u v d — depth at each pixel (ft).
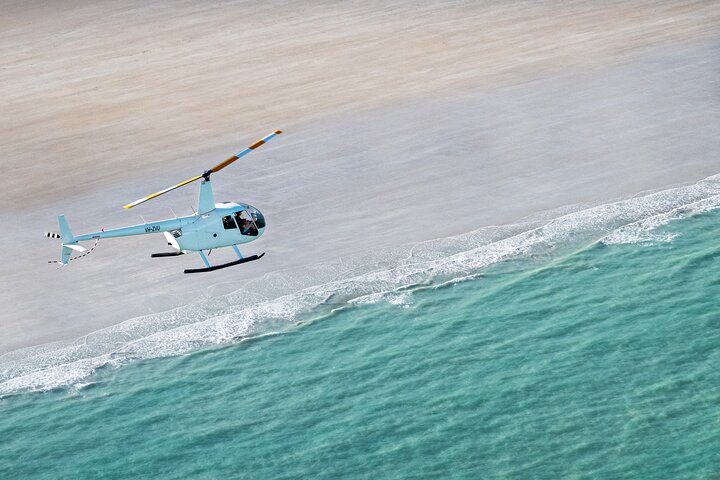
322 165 631.56
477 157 630.74
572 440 382.01
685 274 494.59
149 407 412.57
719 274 492.95
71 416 407.23
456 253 519.60
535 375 423.23
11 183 622.95
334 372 433.07
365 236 538.47
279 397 417.49
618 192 573.74
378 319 471.21
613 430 385.91
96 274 507.71
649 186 579.48
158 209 576.61
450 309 477.36
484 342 449.89
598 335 449.48
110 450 387.75
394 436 390.42
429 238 533.55
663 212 552.41
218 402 415.03
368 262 513.04
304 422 400.88
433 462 374.84
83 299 484.33
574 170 604.08
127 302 481.05
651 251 517.96
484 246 524.52
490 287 493.77
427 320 469.57
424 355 442.50
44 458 383.86
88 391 422.41
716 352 431.02
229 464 378.12
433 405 407.44
